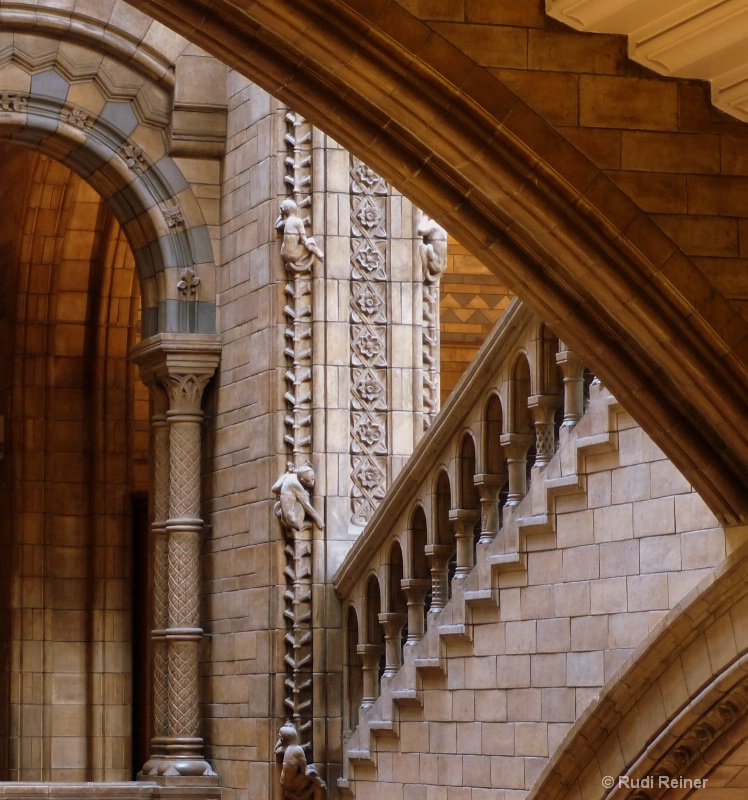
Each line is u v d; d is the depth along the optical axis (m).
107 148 16.80
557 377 12.46
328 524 15.68
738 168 10.08
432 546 13.74
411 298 16.16
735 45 9.69
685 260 9.94
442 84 9.71
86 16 16.61
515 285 10.49
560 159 9.84
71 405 20.70
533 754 12.38
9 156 20.67
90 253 20.66
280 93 10.28
